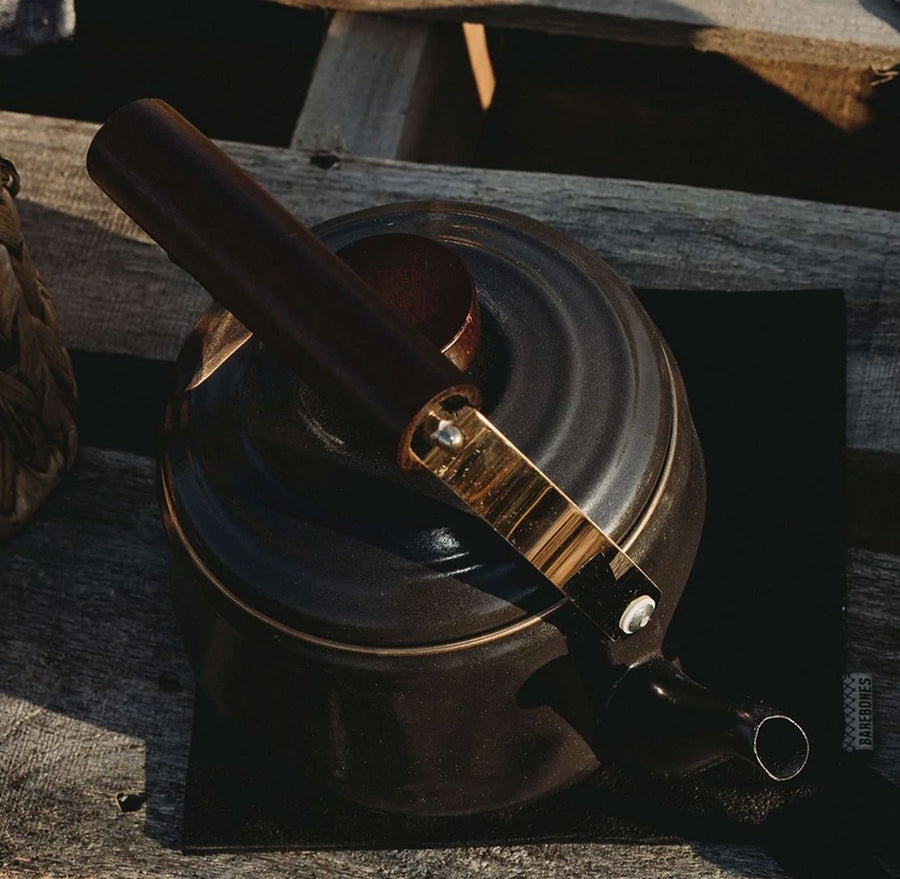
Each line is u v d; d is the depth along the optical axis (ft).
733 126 8.82
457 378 2.69
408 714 3.59
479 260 3.85
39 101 8.57
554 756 3.84
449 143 7.84
